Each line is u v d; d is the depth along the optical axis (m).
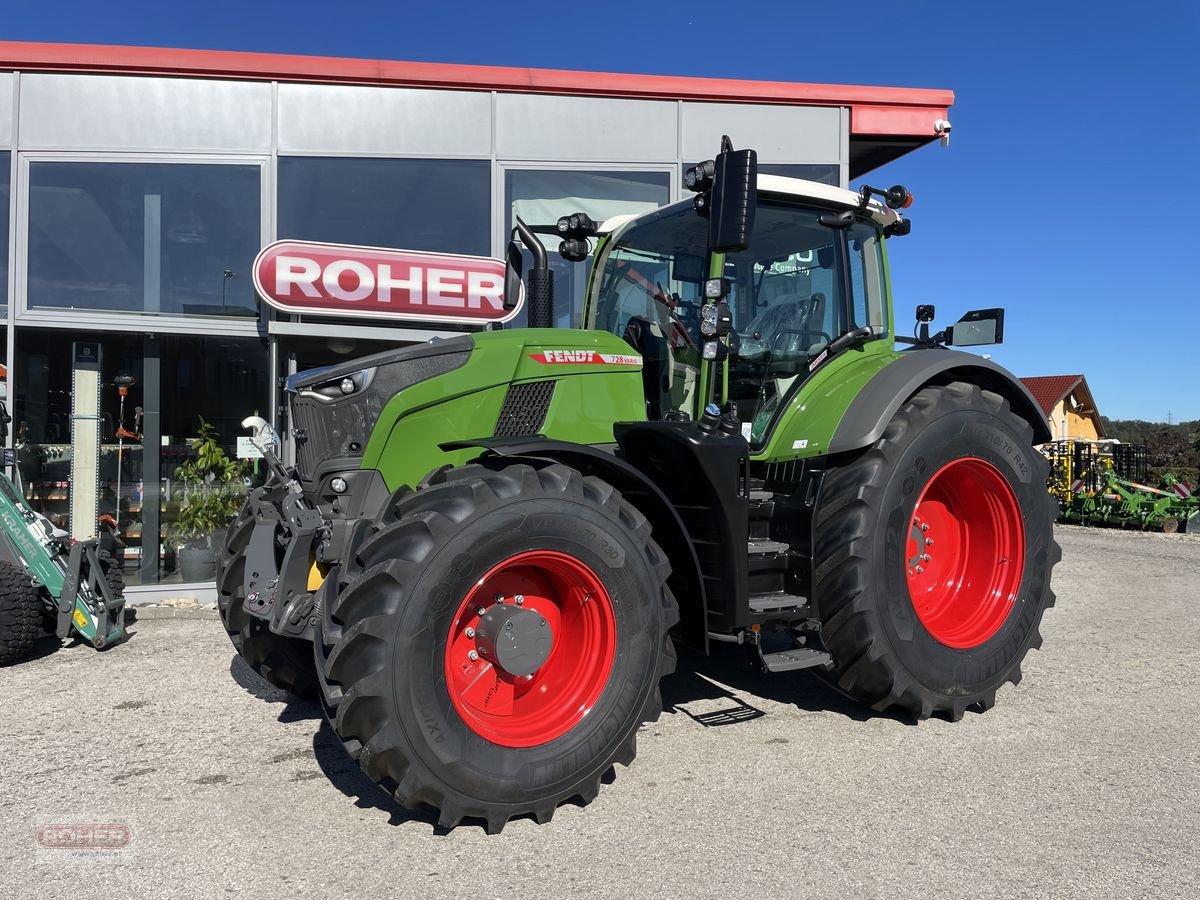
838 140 8.32
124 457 7.48
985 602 4.26
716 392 4.03
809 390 4.27
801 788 3.24
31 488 7.31
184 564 7.50
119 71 7.27
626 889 2.52
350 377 3.43
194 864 2.71
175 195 7.43
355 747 2.78
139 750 3.76
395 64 7.59
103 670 5.14
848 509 3.79
